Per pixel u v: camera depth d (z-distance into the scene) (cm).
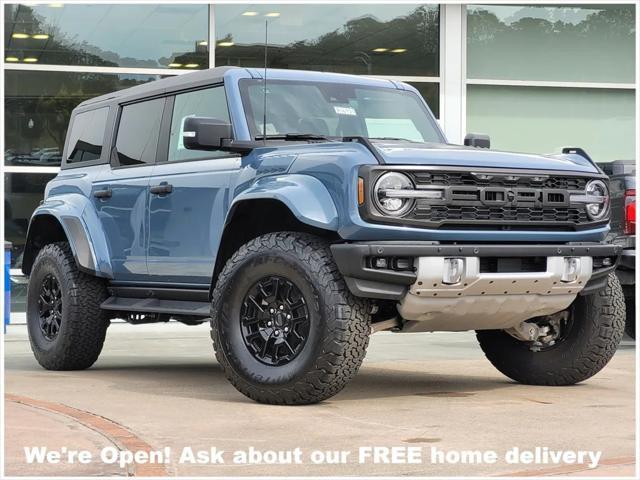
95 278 749
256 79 654
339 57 1398
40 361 772
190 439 459
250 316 574
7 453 421
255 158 600
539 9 1476
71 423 493
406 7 1422
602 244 605
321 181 552
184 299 668
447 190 550
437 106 1440
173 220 663
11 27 1311
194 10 1352
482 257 556
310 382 542
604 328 634
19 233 1308
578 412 541
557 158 615
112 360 870
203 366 813
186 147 611
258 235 618
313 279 540
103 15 1335
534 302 583
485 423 503
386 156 541
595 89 1497
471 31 1459
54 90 1322
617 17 1498
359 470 397
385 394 613
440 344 1002
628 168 894
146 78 1345
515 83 1470
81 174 771
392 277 532
